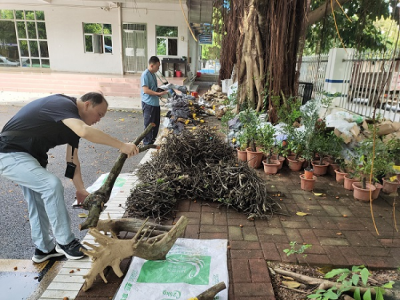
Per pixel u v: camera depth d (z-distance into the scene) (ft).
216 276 7.52
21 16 50.14
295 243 9.14
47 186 7.75
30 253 9.35
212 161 13.43
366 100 19.62
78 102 8.08
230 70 41.78
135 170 15.42
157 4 48.52
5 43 51.96
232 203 11.23
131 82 44.80
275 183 13.87
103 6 48.67
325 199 12.29
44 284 8.08
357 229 10.09
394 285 7.44
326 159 15.64
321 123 15.56
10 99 37.88
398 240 9.50
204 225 10.14
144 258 7.67
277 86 20.53
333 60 22.02
